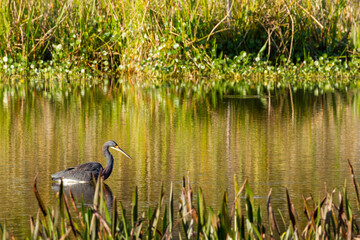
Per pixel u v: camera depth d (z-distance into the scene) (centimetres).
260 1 2700
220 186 952
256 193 912
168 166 1091
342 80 2528
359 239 615
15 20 2672
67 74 2688
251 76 2645
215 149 1233
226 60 2664
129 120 1582
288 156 1165
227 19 2678
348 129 1441
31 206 857
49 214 583
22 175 1027
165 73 2633
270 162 1116
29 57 2695
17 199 888
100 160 1138
